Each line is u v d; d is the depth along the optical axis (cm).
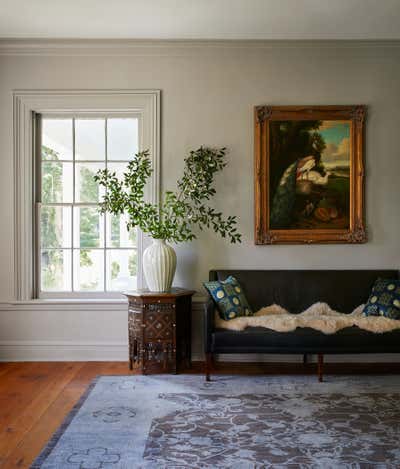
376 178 502
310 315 454
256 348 418
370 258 502
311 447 292
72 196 516
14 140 501
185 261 503
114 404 366
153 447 291
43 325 502
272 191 501
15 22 455
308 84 502
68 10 430
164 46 500
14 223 502
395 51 502
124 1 412
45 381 429
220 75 504
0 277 503
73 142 515
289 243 500
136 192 468
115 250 516
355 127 497
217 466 268
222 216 504
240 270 492
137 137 517
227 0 411
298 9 428
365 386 412
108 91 502
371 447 292
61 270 516
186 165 504
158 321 445
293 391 398
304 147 500
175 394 390
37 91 501
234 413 348
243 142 504
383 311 442
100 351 502
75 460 274
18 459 278
